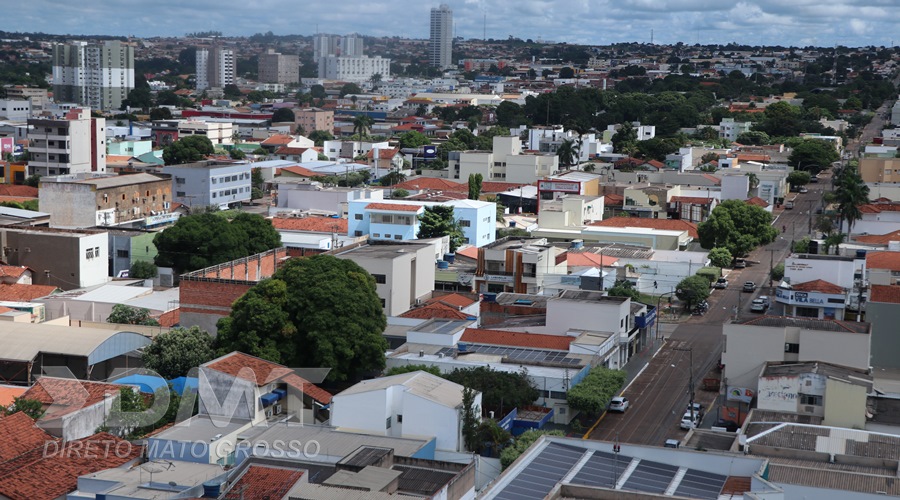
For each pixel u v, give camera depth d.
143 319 122.62
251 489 66.12
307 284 107.12
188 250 150.00
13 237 142.88
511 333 115.38
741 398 104.06
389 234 176.12
